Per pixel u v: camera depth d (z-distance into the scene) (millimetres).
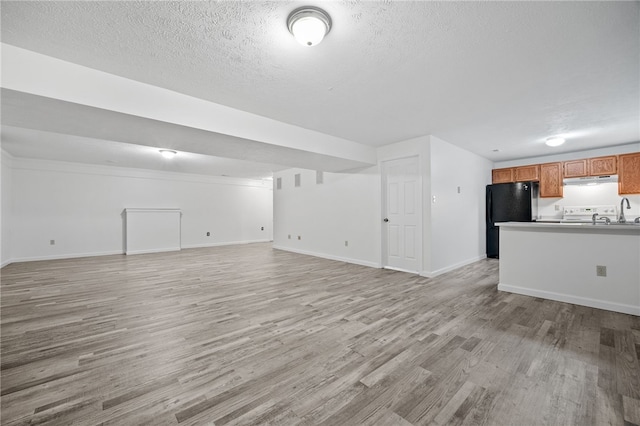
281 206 7523
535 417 1340
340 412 1387
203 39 1863
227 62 2150
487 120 3521
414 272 4500
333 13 1609
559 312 2713
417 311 2768
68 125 2699
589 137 4289
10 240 5535
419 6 1554
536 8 1576
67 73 2137
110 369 1763
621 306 2686
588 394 1499
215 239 8625
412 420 1328
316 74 2340
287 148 3664
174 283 3914
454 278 4145
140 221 7070
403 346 2051
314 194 6391
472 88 2619
